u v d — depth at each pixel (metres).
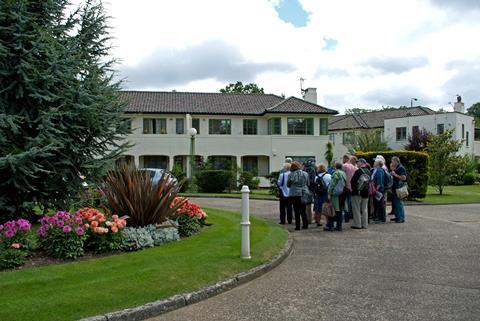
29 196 10.12
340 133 51.31
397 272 7.05
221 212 14.31
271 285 6.38
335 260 7.98
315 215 12.39
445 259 7.97
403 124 46.66
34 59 9.65
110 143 11.56
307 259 8.09
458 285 6.25
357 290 6.05
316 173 12.84
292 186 11.42
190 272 6.42
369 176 12.23
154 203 8.87
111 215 8.74
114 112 11.48
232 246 8.34
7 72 9.52
